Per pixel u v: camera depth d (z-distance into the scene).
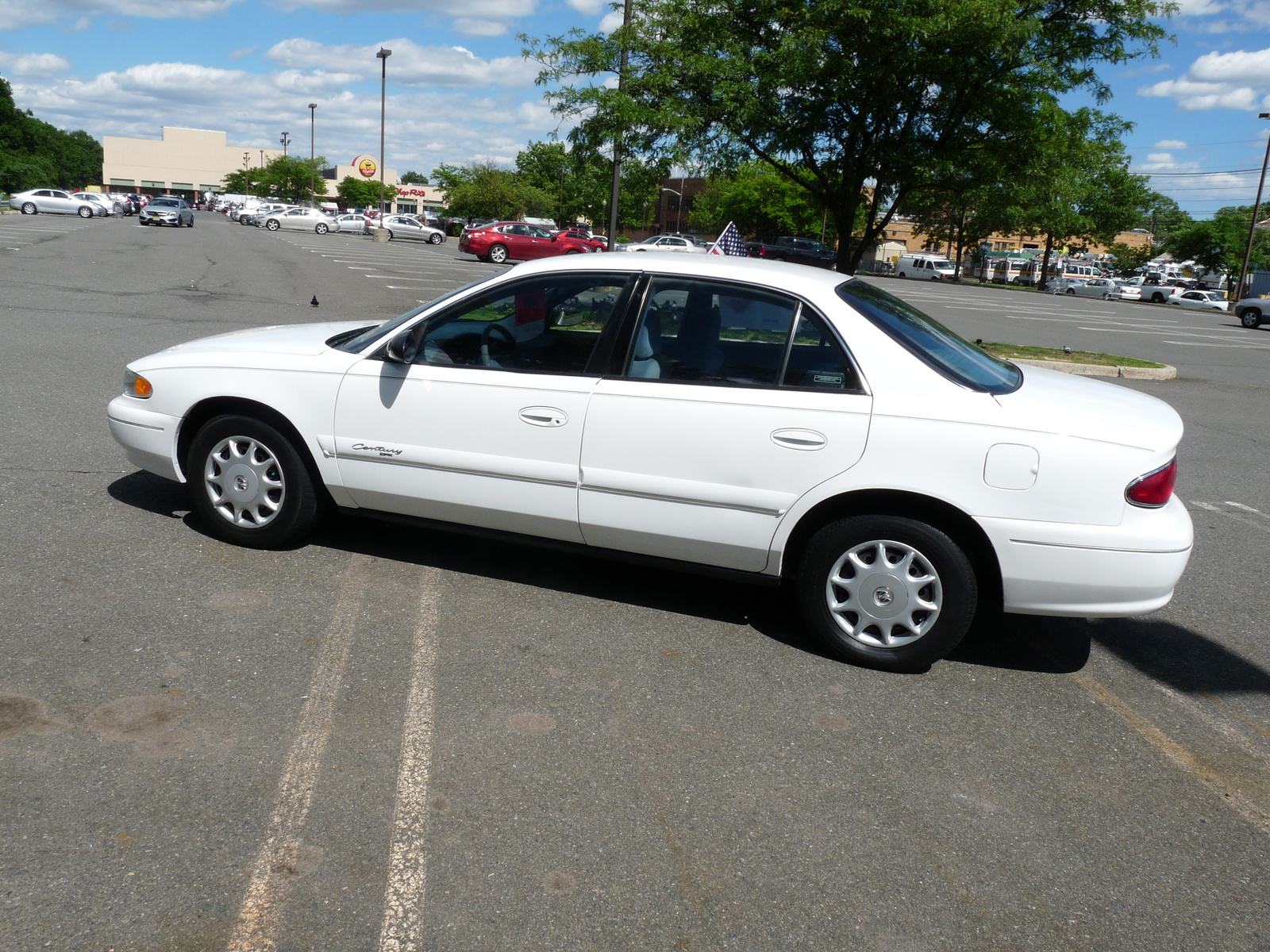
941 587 3.94
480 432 4.38
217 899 2.49
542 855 2.76
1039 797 3.25
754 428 4.02
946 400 3.89
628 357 4.23
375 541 5.16
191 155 159.00
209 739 3.19
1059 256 85.62
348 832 2.79
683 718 3.58
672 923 2.53
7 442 6.32
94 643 3.75
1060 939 2.58
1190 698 4.08
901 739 3.55
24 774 2.92
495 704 3.58
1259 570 5.81
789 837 2.93
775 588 4.25
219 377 4.75
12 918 2.37
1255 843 3.08
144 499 5.46
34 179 105.38
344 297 18.41
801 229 66.06
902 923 2.60
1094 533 3.76
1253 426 11.03
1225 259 73.38
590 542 4.40
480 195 69.25
